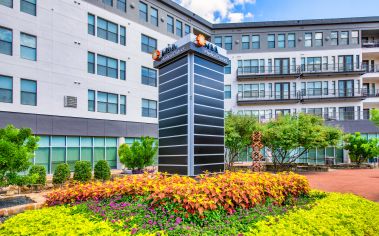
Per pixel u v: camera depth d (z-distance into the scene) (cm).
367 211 628
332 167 2725
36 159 1862
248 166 2325
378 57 3562
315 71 3369
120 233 427
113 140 2375
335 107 3362
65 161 2020
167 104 1262
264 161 2819
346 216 560
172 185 620
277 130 2166
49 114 1942
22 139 1032
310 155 3117
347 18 3397
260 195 675
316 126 2184
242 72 3462
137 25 2602
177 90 1204
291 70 3422
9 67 1764
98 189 716
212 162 1179
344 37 3428
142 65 2622
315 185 1454
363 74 3372
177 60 1218
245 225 496
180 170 1145
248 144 2197
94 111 2222
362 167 2695
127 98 2473
